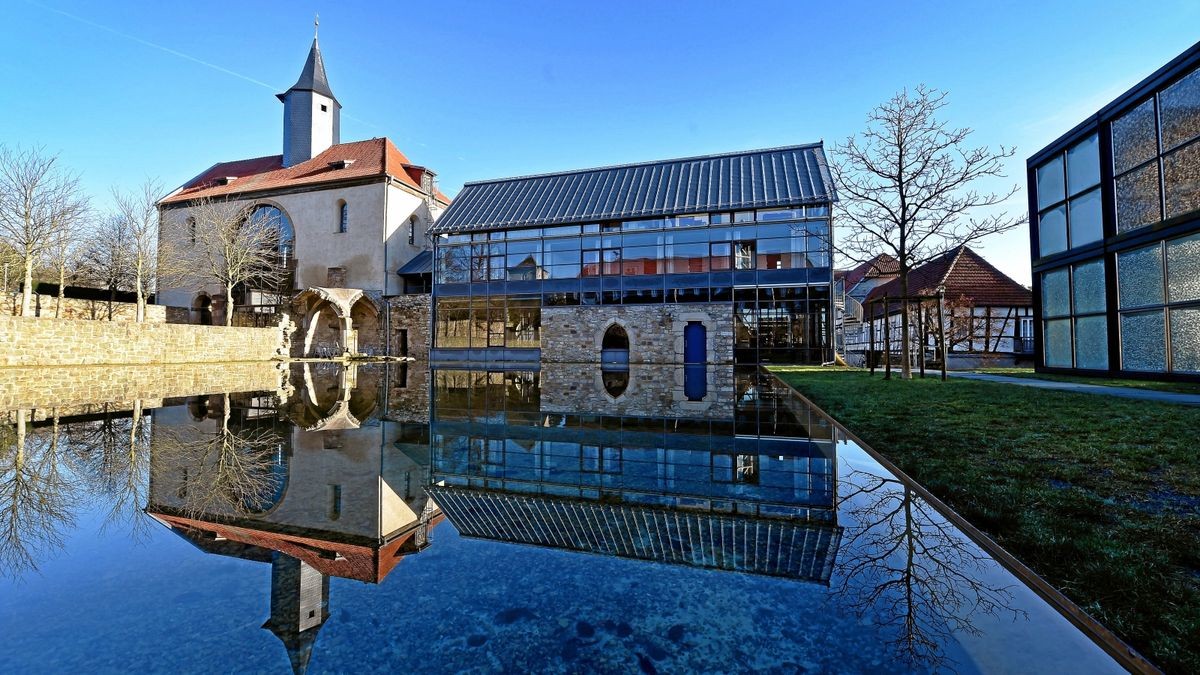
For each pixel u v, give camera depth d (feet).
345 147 119.03
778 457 18.60
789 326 68.08
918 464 15.56
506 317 80.69
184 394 38.04
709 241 71.56
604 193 81.35
